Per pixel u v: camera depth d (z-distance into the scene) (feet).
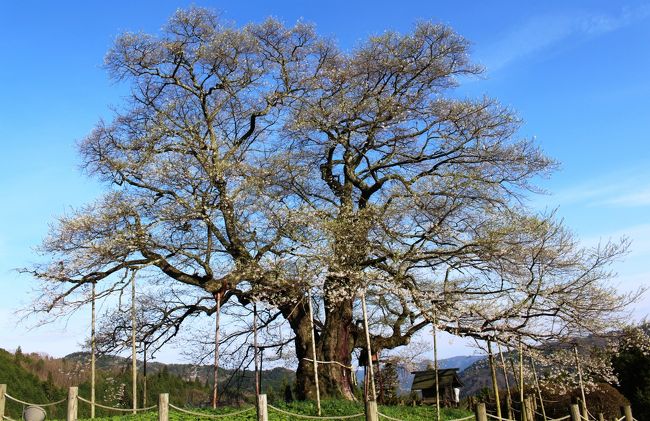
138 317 59.67
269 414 44.91
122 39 56.44
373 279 54.03
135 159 57.21
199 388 87.66
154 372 89.25
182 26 57.52
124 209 52.75
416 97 59.77
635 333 57.47
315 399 54.03
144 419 41.11
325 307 59.93
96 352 57.31
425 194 54.80
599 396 66.23
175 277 55.36
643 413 70.74
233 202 56.08
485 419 32.65
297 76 61.87
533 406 56.08
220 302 56.90
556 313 52.39
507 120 57.88
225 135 62.44
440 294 54.19
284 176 61.87
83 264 49.78
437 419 49.16
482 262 54.49
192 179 56.03
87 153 56.70
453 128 58.80
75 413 39.09
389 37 59.82
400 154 62.54
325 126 60.34
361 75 60.90
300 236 55.06
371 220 55.88
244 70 60.44
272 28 60.39
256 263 53.88
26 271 50.42
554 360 56.44
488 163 58.70
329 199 63.00
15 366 95.25
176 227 55.26
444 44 59.06
